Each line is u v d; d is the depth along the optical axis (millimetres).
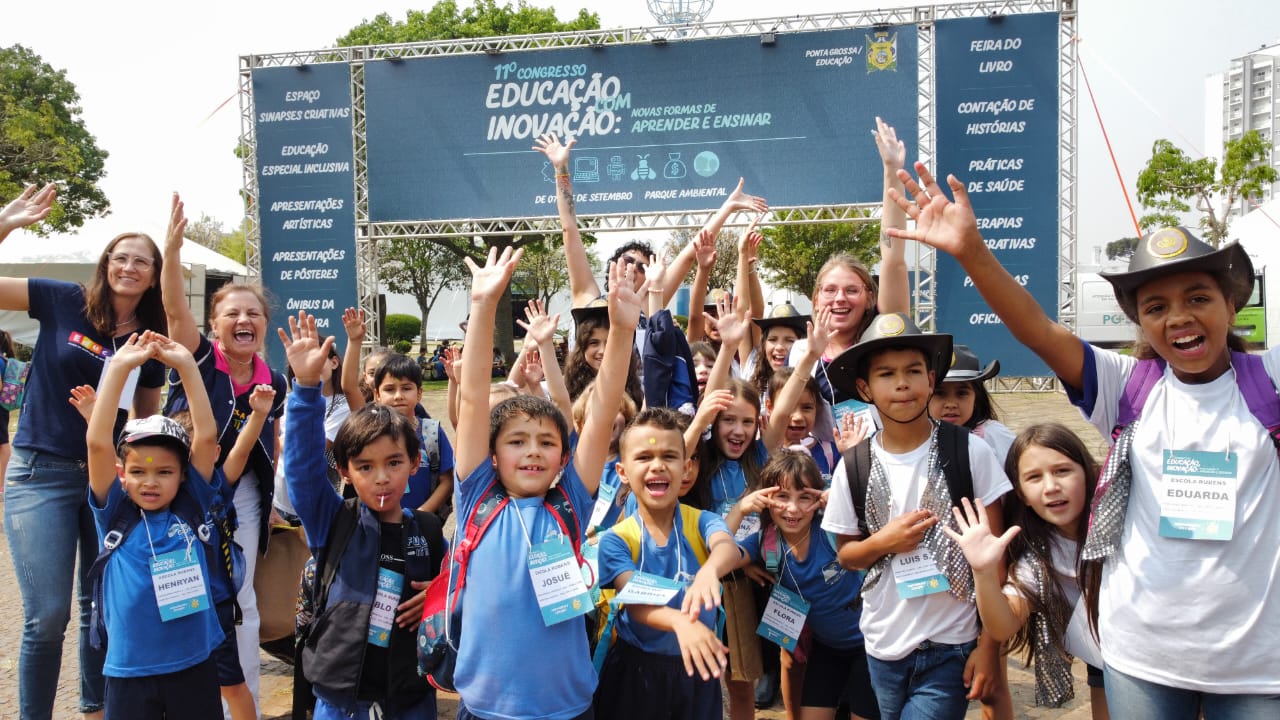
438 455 4293
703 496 3770
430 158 14938
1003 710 3242
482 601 2602
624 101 14469
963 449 2846
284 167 15133
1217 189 25172
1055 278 13406
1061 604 2893
